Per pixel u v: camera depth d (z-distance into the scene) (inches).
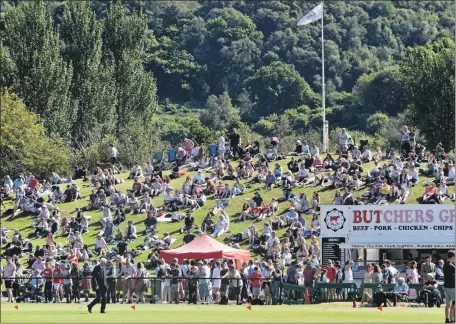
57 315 3334.2
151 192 6368.1
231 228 5743.1
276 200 5910.4
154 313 3417.8
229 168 6545.3
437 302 3750.0
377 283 3846.0
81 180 7111.2
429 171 6087.6
